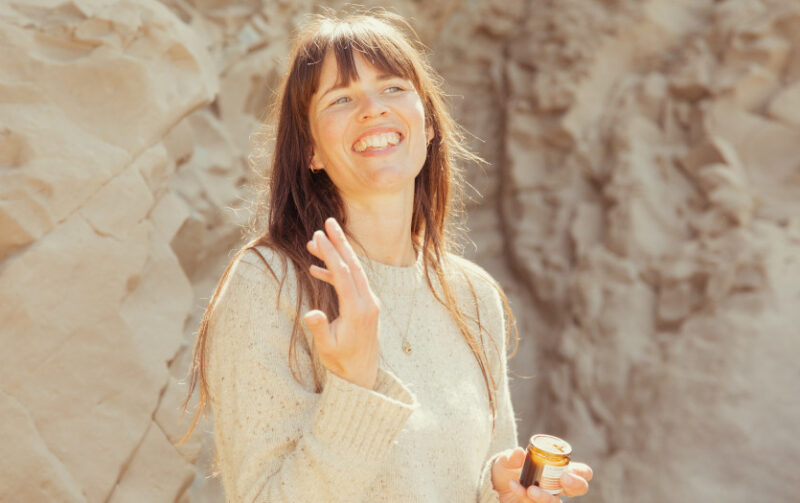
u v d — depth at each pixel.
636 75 5.71
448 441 1.24
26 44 2.49
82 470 2.40
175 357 2.99
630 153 5.36
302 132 1.31
